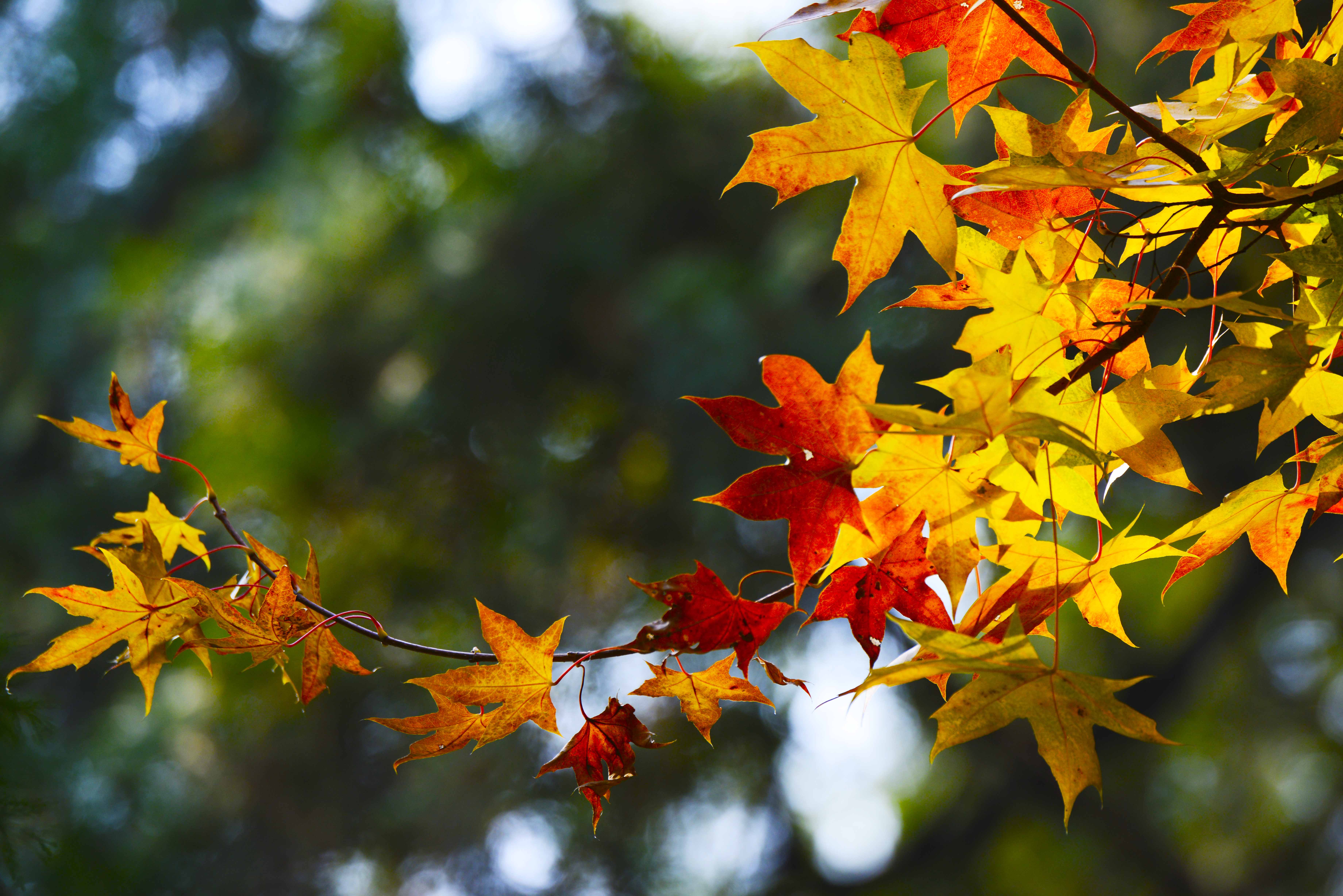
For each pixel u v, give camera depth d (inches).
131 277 375.6
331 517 324.8
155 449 78.0
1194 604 294.2
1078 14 75.6
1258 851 330.3
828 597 74.6
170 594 76.0
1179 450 235.3
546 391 322.0
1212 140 74.4
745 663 74.8
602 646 300.8
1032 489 74.3
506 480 317.1
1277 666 335.0
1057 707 73.0
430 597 316.2
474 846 300.7
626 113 331.9
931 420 72.3
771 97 319.9
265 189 366.6
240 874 310.3
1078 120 75.6
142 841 296.8
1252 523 75.8
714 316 281.1
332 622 75.3
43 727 88.0
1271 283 77.0
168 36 413.4
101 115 403.9
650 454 319.6
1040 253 76.3
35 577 352.8
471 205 341.7
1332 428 75.2
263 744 319.0
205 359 343.3
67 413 390.3
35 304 390.6
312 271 344.8
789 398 73.5
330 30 353.4
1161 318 210.5
